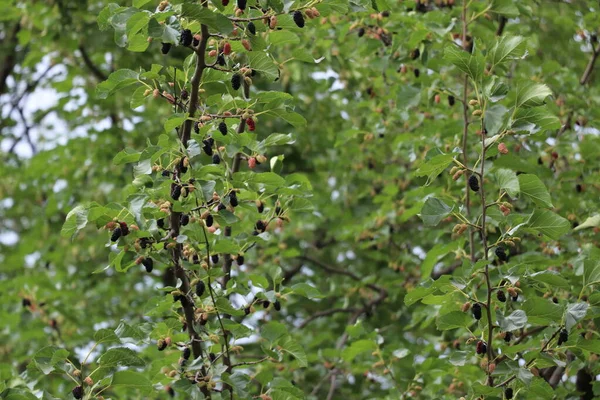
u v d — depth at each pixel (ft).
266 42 23.47
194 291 23.66
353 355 31.37
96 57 52.29
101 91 22.95
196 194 22.25
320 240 49.98
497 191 32.99
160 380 24.43
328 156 48.83
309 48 38.50
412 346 41.52
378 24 34.27
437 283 22.27
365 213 46.21
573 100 33.99
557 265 28.50
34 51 51.47
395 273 40.52
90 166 49.83
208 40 22.85
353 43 39.24
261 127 49.16
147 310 24.52
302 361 25.45
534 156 34.27
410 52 33.22
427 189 32.99
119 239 22.31
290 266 50.14
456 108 36.68
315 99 48.91
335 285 43.06
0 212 57.62
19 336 43.75
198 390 22.63
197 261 23.84
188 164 21.68
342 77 40.57
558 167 37.29
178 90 24.31
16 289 42.42
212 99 23.66
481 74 21.95
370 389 44.55
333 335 45.50
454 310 23.98
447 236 37.27
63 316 42.96
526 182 21.65
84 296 48.75
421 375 31.94
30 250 51.72
